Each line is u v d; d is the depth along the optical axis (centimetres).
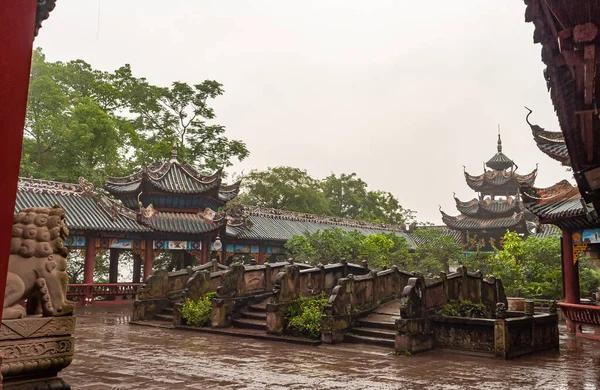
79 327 1855
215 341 1541
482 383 991
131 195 3169
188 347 1416
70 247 2712
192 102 4788
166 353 1312
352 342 1517
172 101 4766
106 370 1081
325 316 1513
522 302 2572
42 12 654
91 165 3834
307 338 1544
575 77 631
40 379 653
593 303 2194
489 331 1324
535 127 2012
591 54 562
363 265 2150
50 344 661
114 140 3959
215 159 4934
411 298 1363
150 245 3006
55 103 3541
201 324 1809
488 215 5097
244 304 1900
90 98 3816
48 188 2808
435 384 980
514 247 3052
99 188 3747
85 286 2752
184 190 3114
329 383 981
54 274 678
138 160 4478
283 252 3822
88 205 2902
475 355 1316
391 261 3584
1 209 341
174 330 1798
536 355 1345
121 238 2919
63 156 3575
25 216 683
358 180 7388
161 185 3072
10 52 355
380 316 1673
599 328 1698
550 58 698
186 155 4706
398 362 1215
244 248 3525
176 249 3098
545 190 1883
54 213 697
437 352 1364
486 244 5159
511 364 1199
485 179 5266
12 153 352
